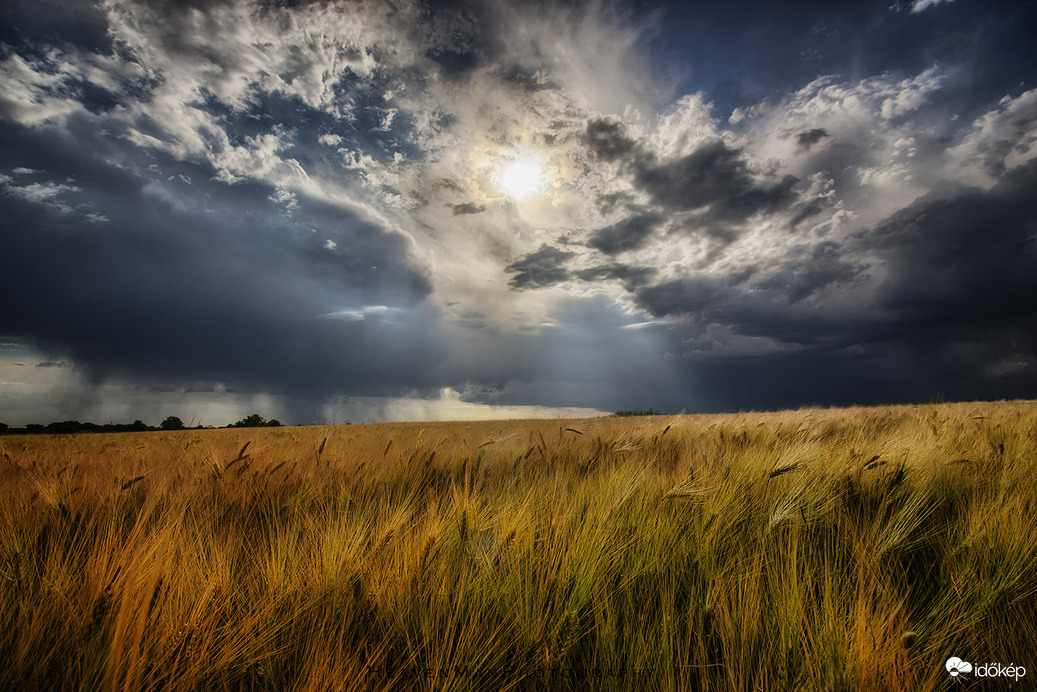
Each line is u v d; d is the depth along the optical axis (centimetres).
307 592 190
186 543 236
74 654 152
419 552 202
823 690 137
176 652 153
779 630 159
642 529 241
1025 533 204
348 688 141
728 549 230
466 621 170
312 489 392
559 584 182
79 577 190
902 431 559
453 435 719
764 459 369
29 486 366
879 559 212
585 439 655
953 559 210
